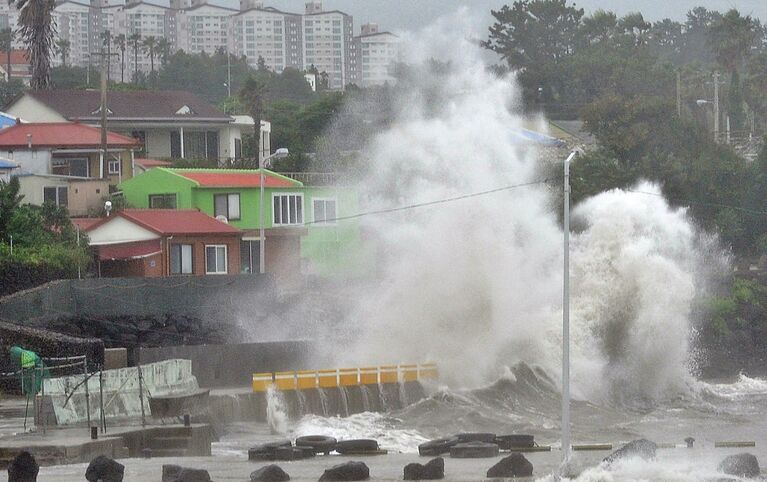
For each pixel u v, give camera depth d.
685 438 172.38
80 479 115.62
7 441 130.12
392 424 177.12
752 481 117.81
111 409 149.50
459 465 130.00
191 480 114.31
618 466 124.19
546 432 179.50
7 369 175.50
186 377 169.38
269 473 118.06
